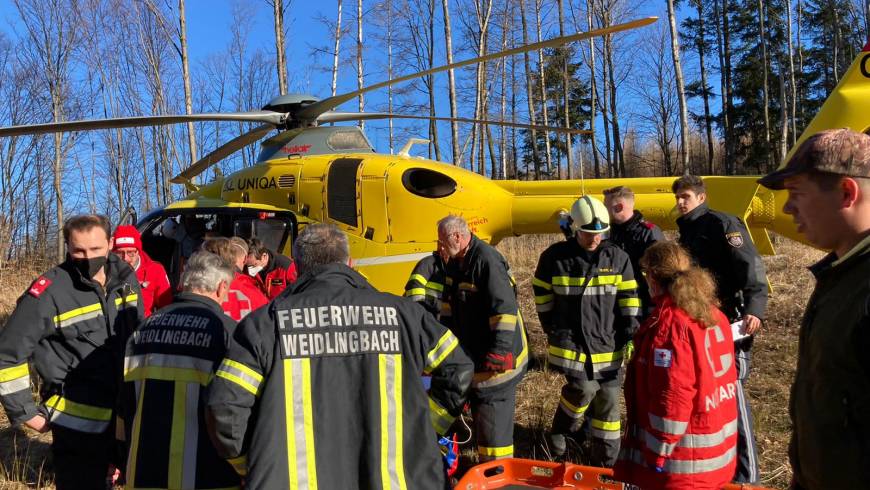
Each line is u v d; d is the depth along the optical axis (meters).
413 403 2.15
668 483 2.43
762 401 4.93
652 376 2.44
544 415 4.98
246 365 2.03
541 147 35.62
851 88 4.89
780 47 30.78
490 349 3.42
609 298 3.85
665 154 35.75
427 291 3.87
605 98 27.77
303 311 2.12
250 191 6.54
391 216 5.82
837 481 1.56
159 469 2.38
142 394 2.46
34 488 4.03
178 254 6.27
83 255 2.98
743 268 3.54
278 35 14.94
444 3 16.30
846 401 1.53
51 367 2.99
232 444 2.01
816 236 1.69
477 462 4.32
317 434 2.03
